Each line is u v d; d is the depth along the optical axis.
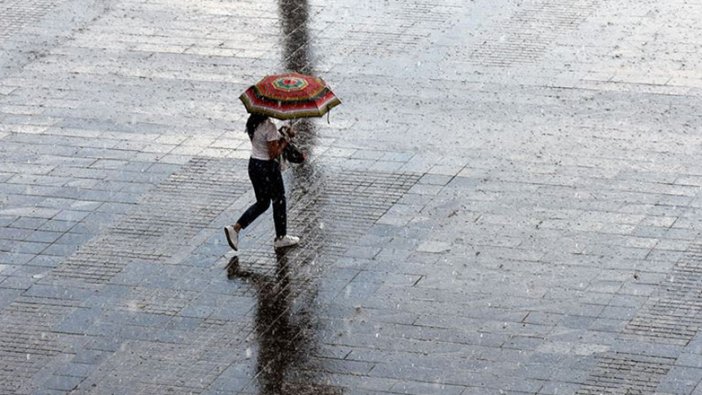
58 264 38.44
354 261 38.16
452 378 32.78
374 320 35.38
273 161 37.84
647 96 47.56
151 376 33.31
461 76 49.53
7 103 48.28
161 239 39.66
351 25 54.19
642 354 33.56
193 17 55.34
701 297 35.91
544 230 39.38
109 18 55.50
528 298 36.16
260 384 32.84
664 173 42.41
